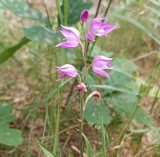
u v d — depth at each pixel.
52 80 0.33
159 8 0.29
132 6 0.28
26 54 0.38
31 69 0.35
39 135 0.30
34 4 0.40
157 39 0.27
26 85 0.35
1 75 0.35
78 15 0.29
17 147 0.28
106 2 0.46
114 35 0.43
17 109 0.31
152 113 0.30
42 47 0.38
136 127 0.33
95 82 0.31
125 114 0.31
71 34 0.19
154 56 0.43
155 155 0.28
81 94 0.20
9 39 0.39
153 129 0.25
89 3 0.29
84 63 0.19
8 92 0.34
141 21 0.42
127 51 0.43
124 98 0.29
